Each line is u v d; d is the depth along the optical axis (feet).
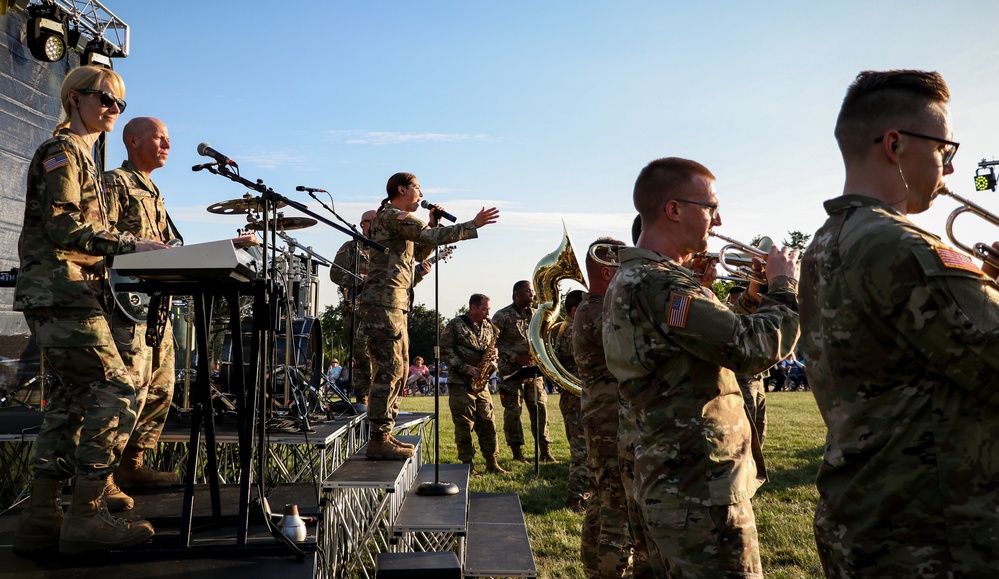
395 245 18.81
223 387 22.02
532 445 40.83
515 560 15.23
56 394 12.03
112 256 11.50
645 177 9.32
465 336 31.91
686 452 8.10
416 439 23.68
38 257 11.62
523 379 23.91
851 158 6.75
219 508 13.07
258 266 12.88
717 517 7.94
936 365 5.71
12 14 25.09
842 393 6.15
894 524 5.80
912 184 6.55
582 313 12.58
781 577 17.69
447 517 15.80
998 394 5.64
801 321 6.77
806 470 30.27
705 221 9.11
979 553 5.55
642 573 9.79
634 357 8.34
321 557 15.14
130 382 12.04
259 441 12.07
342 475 16.63
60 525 11.79
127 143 15.20
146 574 10.71
